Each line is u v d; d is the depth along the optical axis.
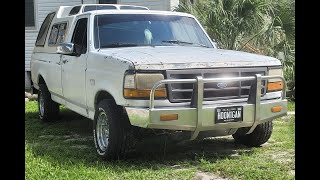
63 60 7.21
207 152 6.10
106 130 5.74
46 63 8.16
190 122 5.18
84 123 8.45
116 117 5.45
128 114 5.21
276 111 5.76
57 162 5.53
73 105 7.02
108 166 5.39
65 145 6.61
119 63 5.38
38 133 7.56
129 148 5.56
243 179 4.88
